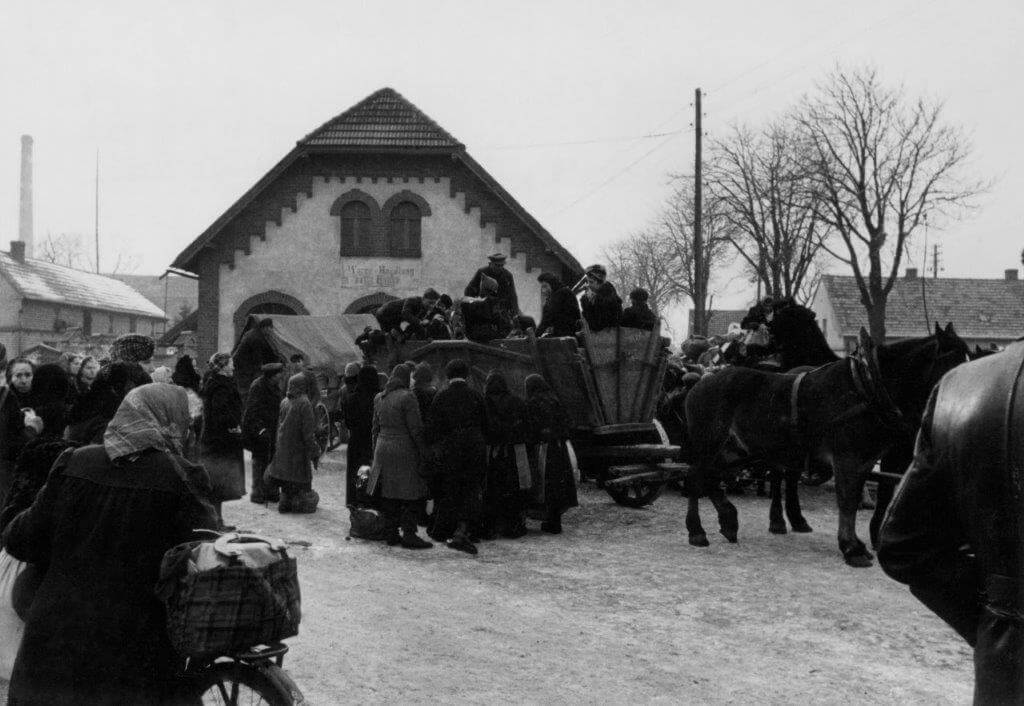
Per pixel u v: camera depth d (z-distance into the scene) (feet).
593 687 18.39
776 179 127.03
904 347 28.17
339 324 72.33
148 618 11.42
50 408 16.90
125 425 11.77
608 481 39.81
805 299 175.52
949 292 220.64
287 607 11.27
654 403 40.96
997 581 7.25
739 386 32.48
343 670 18.97
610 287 39.78
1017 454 7.05
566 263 88.17
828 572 28.45
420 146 88.28
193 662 11.98
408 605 24.27
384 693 17.72
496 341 40.93
